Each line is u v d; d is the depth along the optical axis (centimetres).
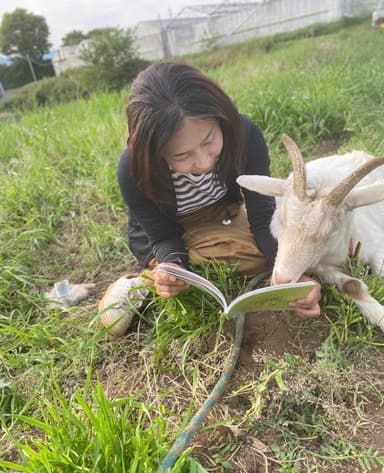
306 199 84
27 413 90
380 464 71
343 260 100
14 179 176
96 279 130
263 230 104
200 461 74
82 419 80
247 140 100
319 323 96
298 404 80
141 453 68
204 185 100
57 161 197
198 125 78
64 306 117
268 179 94
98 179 169
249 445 76
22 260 137
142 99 78
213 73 397
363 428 77
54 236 148
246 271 106
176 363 94
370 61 299
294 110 211
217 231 107
